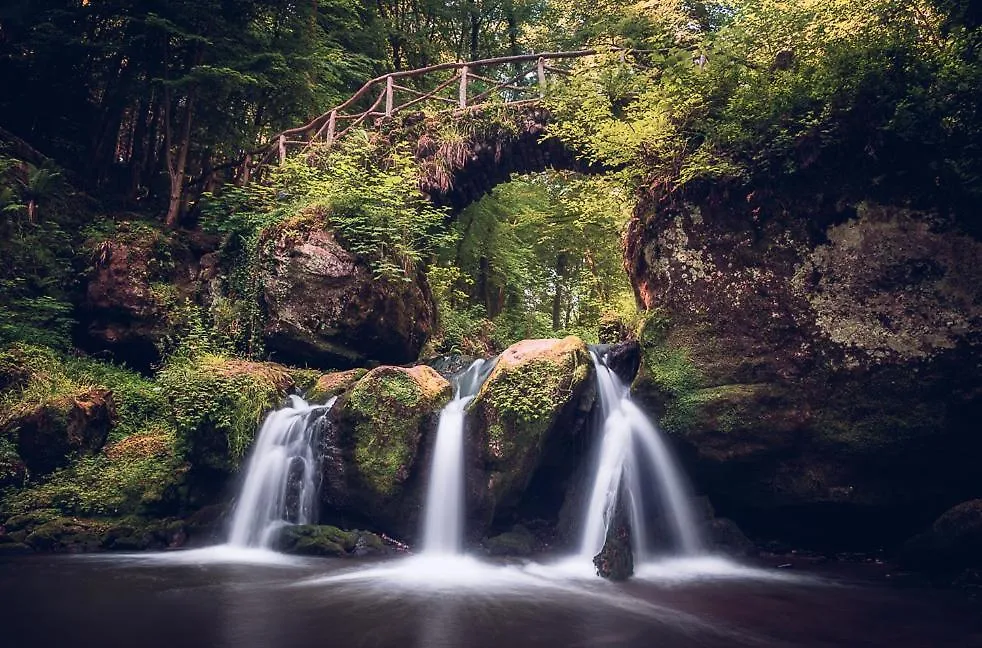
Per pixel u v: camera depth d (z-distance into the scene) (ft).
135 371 40.75
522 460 27.09
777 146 28.25
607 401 30.40
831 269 27.30
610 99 39.60
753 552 28.53
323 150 47.44
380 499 27.91
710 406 28.04
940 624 18.19
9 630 16.17
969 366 24.73
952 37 27.78
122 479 30.14
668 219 30.81
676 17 44.34
